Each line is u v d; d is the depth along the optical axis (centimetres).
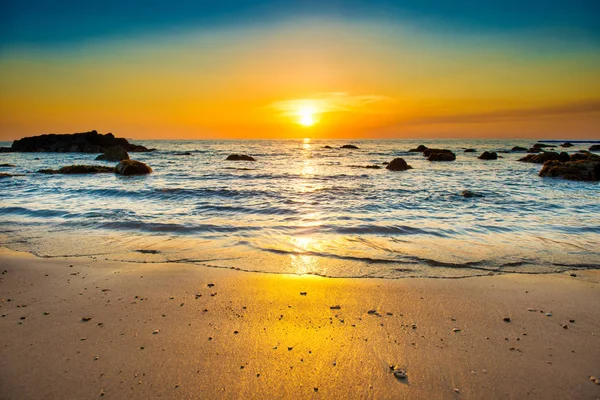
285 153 5978
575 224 977
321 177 2320
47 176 2241
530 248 760
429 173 2592
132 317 460
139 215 1074
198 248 757
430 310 485
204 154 5497
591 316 465
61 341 401
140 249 749
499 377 344
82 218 1027
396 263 669
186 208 1198
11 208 1161
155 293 534
